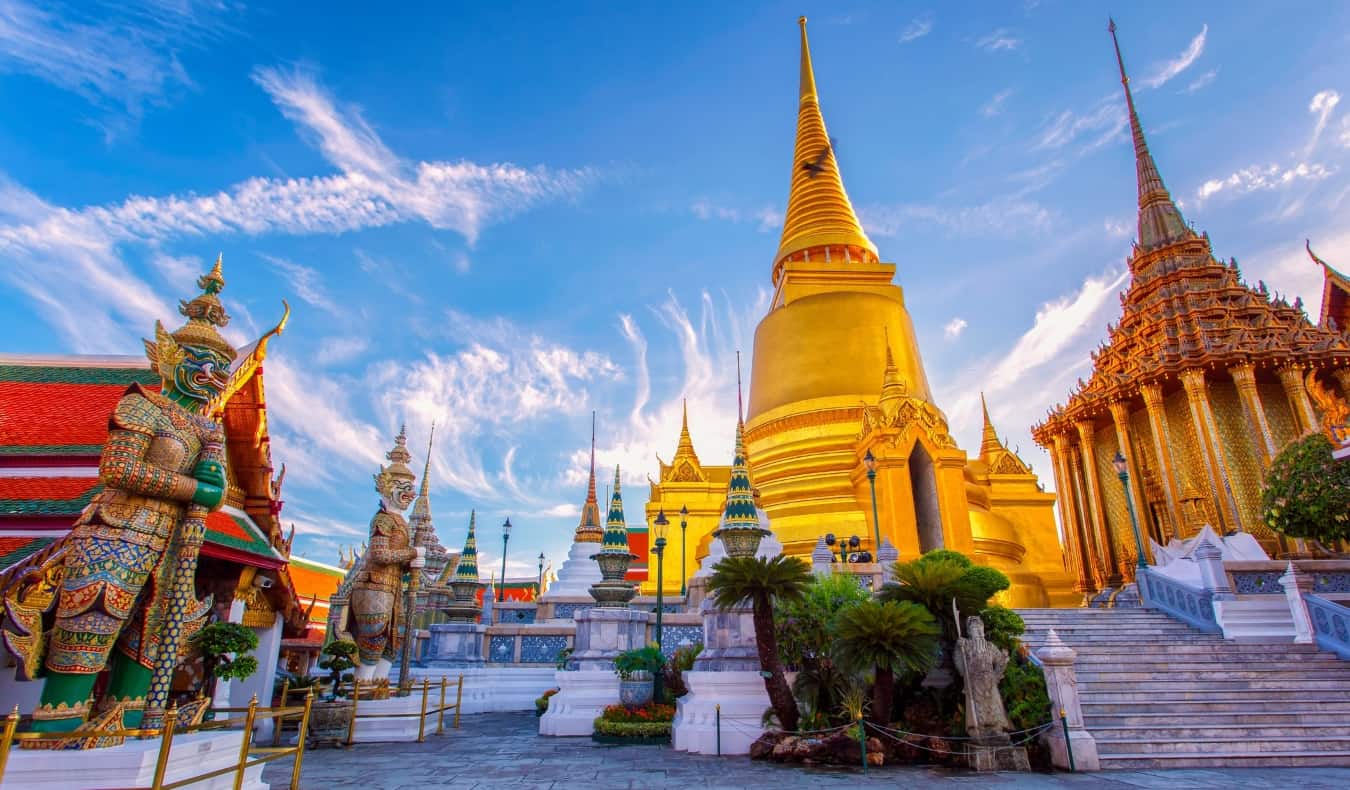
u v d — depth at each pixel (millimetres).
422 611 34594
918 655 12680
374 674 17609
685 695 16641
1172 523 31312
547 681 24578
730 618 15820
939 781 11422
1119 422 34531
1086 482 37219
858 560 24766
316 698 16719
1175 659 17141
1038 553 39812
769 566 13688
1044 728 12906
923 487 30859
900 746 13148
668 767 12641
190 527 8711
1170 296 34625
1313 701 15102
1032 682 13742
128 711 8164
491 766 12797
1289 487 21641
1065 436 38594
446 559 42250
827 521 30047
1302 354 30688
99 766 7414
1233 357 31031
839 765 12680
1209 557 20500
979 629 13578
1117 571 35375
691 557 34656
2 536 10516
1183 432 33094
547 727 17547
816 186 44969
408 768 12586
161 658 8398
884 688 13234
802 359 36750
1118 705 14953
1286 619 19000
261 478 14430
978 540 31141
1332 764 13023
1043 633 19172
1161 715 14492
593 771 12250
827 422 34406
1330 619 17672
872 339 36562
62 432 12773
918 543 27891
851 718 13617
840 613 13383
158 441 8336
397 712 16891
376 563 17688
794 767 12625
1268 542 28844
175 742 8258
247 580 14242
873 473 24312
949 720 13664
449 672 23375
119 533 8078
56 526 10750
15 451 12102
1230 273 34406
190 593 8688
